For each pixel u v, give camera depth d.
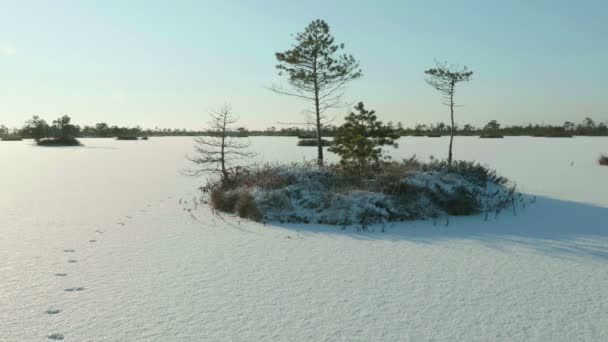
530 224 8.88
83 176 18.94
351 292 5.00
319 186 10.95
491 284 5.25
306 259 6.41
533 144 44.78
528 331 3.98
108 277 5.59
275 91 16.77
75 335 3.93
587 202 11.49
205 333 3.96
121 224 9.09
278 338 3.85
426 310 4.46
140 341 3.81
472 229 8.48
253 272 5.78
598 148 37.62
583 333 3.93
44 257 6.54
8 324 4.18
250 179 11.80
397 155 28.84
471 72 16.59
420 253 6.72
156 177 18.62
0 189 14.77
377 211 9.34
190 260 6.37
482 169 13.66
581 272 5.69
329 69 16.38
